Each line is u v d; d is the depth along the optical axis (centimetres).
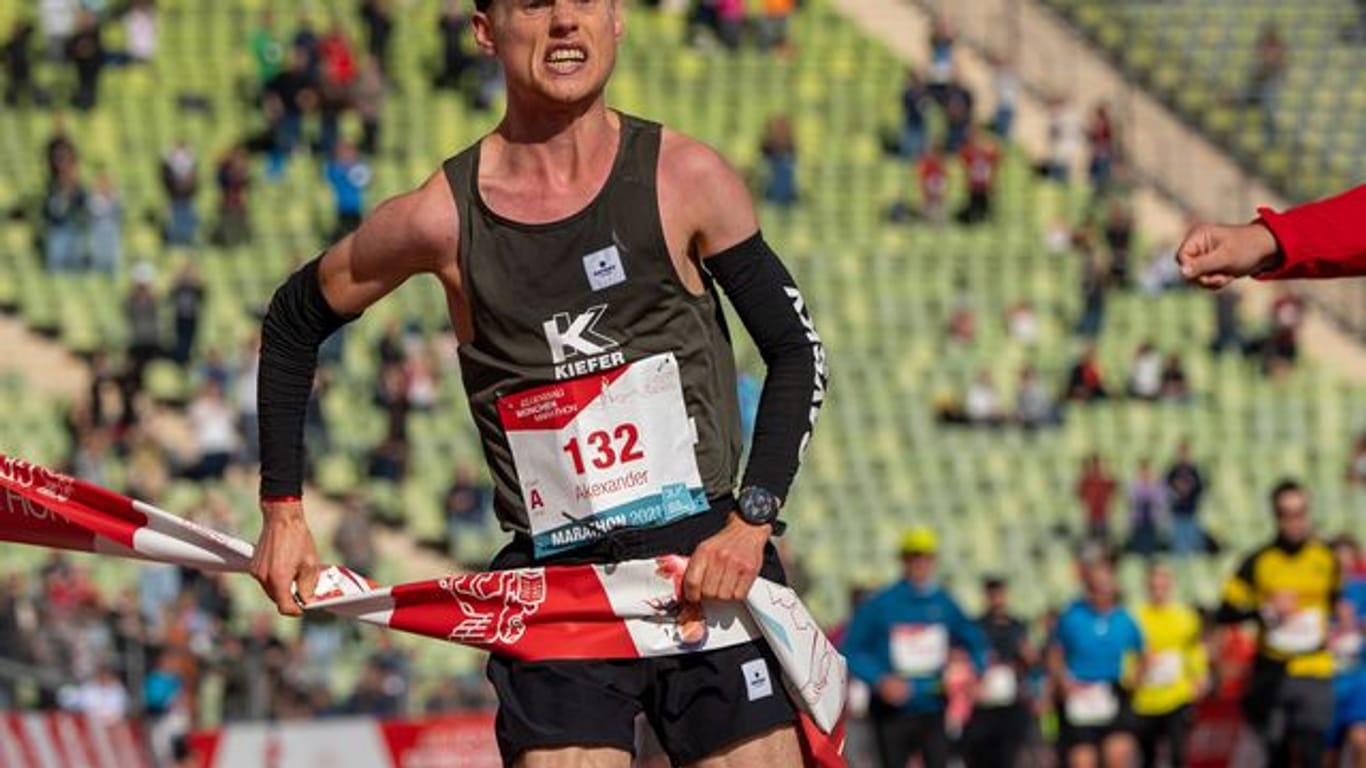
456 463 5853
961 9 8094
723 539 1383
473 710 4472
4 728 3781
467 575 1438
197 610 4872
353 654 4844
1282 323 6806
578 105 1388
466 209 1409
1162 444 6431
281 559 1468
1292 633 3672
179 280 6050
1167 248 6988
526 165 1405
